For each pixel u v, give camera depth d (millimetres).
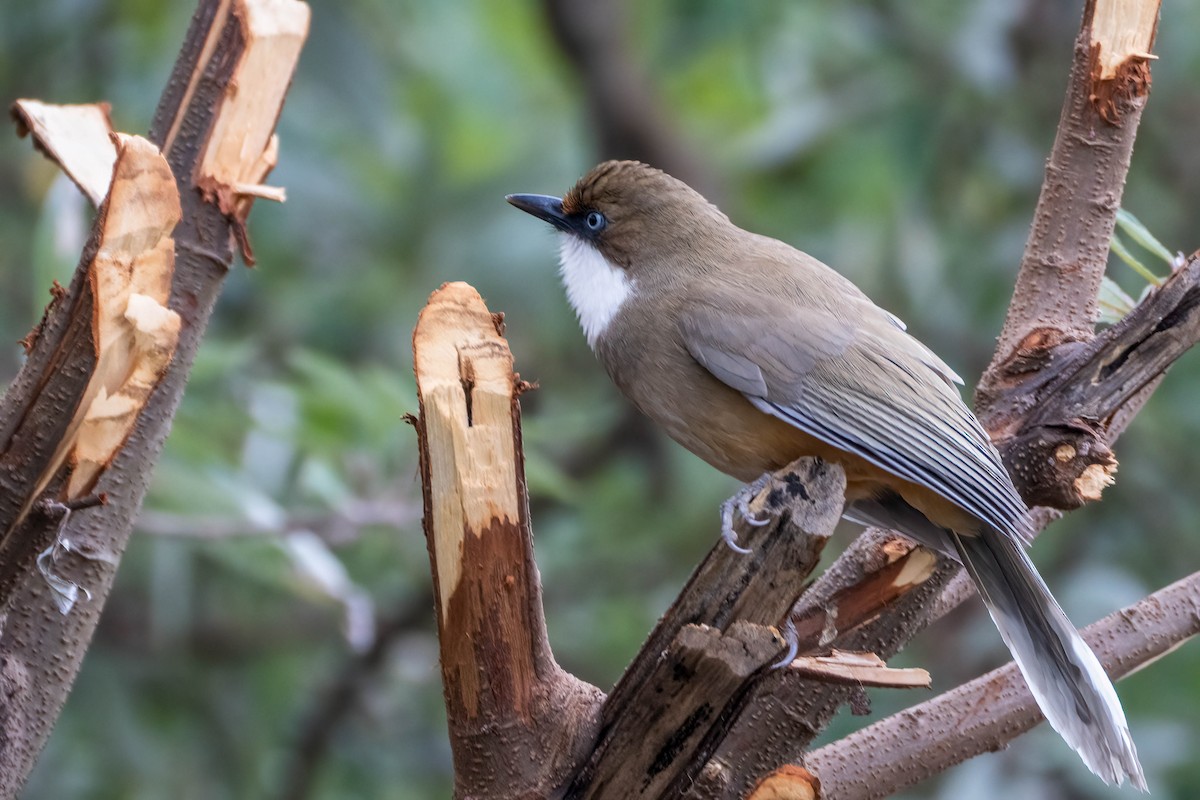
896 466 7301
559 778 5559
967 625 12961
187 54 6984
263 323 14539
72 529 6605
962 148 13844
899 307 14000
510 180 15352
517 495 5406
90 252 5352
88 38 13523
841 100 14273
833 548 13453
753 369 7660
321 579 10453
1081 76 7145
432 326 5465
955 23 13570
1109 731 6719
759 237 8727
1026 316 7148
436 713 14039
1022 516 6738
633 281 8383
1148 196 13672
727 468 8094
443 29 15867
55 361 5363
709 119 17250
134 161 5348
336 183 14484
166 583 12016
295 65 7059
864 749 6711
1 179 14289
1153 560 12875
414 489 11078
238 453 11273
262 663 13852
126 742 12453
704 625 5406
